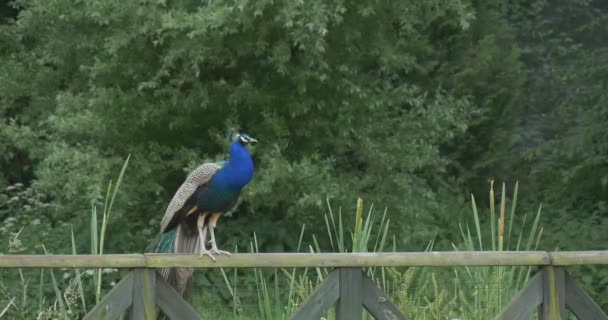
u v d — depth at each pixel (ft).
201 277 41.16
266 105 48.14
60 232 46.19
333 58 48.42
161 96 48.21
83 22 50.96
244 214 50.16
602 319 25.17
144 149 48.91
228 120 47.44
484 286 27.94
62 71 55.36
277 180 45.93
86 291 37.27
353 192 48.01
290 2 42.29
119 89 47.47
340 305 24.06
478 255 24.45
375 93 52.01
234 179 24.26
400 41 53.42
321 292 23.94
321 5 42.78
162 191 49.21
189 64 45.83
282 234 48.44
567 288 25.13
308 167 45.55
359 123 50.49
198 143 49.37
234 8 43.01
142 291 23.24
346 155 52.80
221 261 23.44
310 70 46.57
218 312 36.19
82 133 48.44
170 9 46.19
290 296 27.25
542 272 25.00
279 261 23.63
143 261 23.09
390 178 50.16
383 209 49.24
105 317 23.00
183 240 25.34
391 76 59.57
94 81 49.57
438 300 27.45
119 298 23.11
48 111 55.83
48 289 35.91
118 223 47.39
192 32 41.93
